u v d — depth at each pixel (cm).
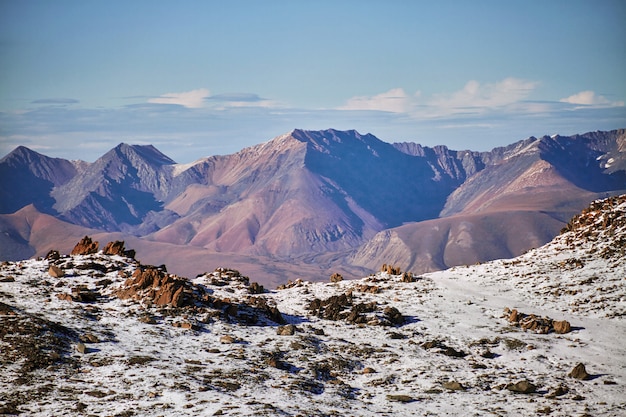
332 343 5928
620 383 5159
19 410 3934
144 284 6544
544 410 4500
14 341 4831
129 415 3938
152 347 5238
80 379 4462
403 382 5069
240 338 5750
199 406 4109
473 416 4394
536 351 5934
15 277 6531
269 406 4197
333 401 4509
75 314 5681
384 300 7681
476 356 5803
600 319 6881
